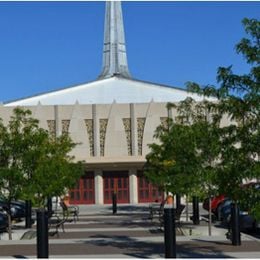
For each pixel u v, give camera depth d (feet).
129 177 158.61
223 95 37.91
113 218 98.53
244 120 37.52
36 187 66.18
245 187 36.99
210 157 66.49
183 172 69.21
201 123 68.59
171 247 42.73
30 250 54.39
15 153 65.46
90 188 158.40
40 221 44.68
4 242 61.87
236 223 55.01
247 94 36.68
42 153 67.46
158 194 158.10
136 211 121.90
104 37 290.76
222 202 88.43
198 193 67.62
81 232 71.87
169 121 79.71
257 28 36.60
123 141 158.40
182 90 211.20
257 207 35.12
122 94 213.05
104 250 52.80
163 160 75.72
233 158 37.45
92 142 158.81
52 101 209.05
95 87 217.97
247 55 36.78
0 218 72.74
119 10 292.61
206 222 83.92
